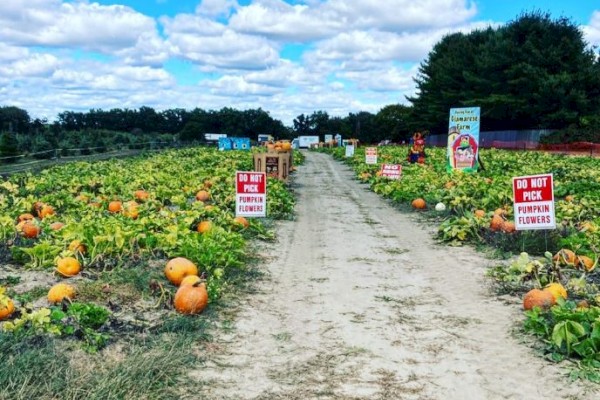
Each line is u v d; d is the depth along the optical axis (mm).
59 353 6363
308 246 13039
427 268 11117
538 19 64500
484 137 69125
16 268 9891
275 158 25391
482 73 68250
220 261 9992
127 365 6215
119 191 19234
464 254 12273
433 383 6289
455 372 6555
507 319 8195
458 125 25328
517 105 62281
